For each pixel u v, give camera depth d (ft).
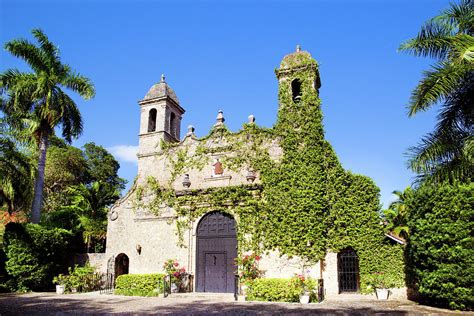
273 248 71.15
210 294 71.15
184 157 85.25
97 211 107.45
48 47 88.99
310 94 77.71
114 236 85.71
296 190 72.23
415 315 44.70
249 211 74.33
